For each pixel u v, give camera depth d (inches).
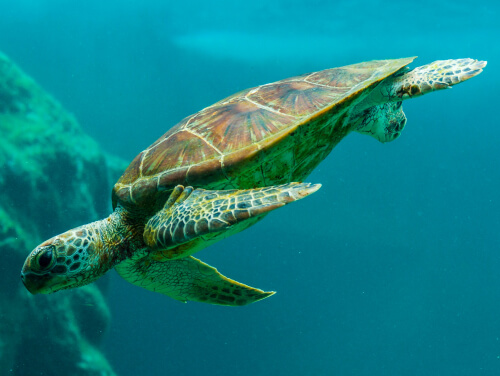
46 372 543.5
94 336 614.2
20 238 514.6
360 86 154.3
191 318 1077.8
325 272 1344.7
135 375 976.9
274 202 111.9
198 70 1911.9
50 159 587.8
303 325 1245.7
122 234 153.8
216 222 114.7
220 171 135.7
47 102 667.4
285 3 1144.2
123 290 982.4
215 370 1067.9
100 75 1921.8
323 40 1450.5
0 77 624.1
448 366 1264.8
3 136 565.0
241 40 1615.4
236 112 151.4
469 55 1461.6
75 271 145.9
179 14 1571.1
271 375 1131.9
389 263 1453.0
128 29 1772.9
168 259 150.6
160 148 152.9
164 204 144.9
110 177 757.9
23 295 522.6
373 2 1056.2
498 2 992.2
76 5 1665.8
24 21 1758.1
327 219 1480.1
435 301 1400.1
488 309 1375.5
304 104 147.7
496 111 1737.2
